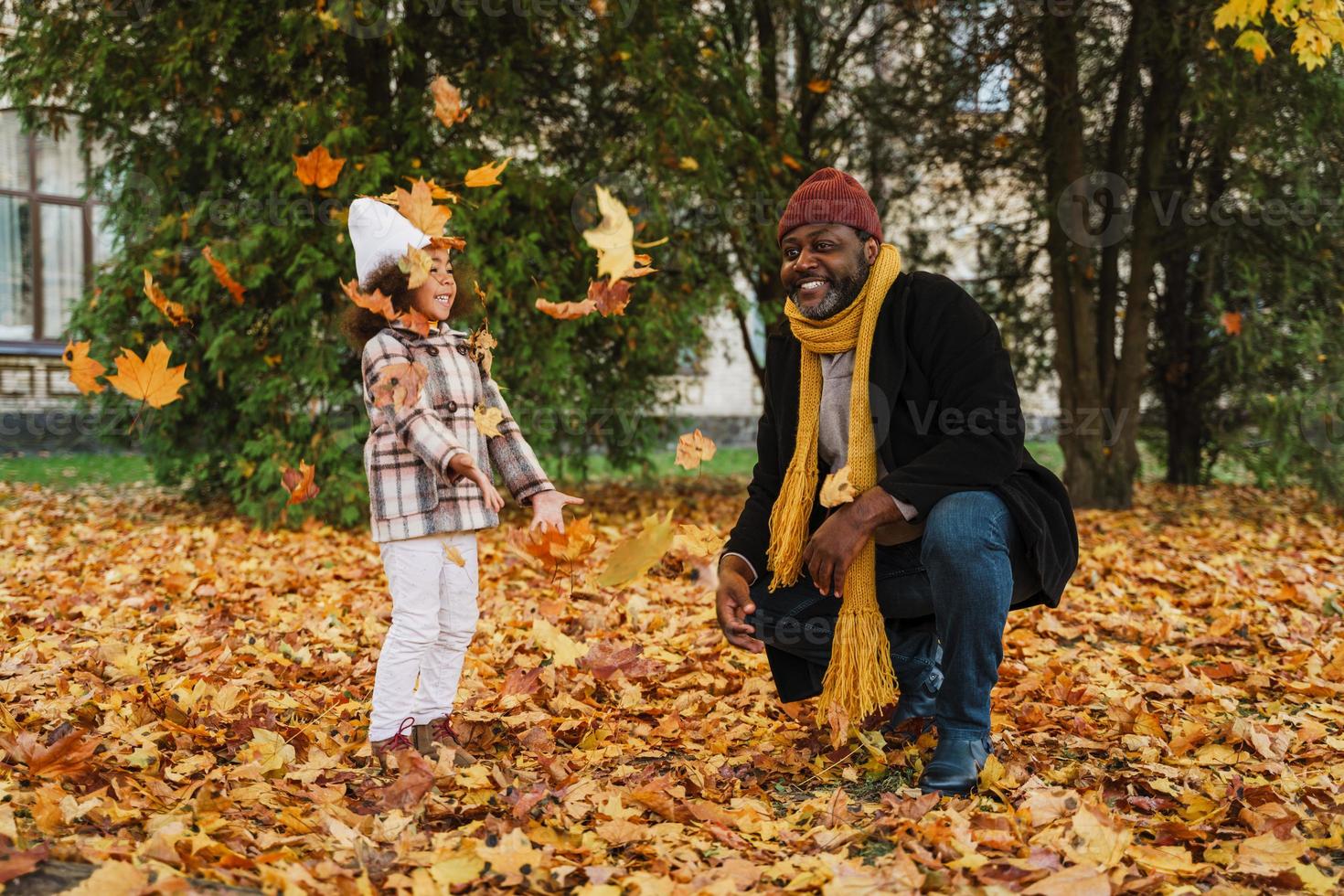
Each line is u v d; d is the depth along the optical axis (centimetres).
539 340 771
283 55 717
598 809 241
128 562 612
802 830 237
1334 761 285
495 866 203
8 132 1371
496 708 329
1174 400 1092
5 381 1334
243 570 591
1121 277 1027
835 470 284
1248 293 889
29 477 1095
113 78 742
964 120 978
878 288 275
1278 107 826
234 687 329
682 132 771
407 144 740
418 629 271
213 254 710
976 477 259
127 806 231
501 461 293
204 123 735
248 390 771
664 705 343
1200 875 209
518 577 568
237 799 243
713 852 225
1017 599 281
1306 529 822
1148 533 784
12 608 480
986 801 246
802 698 301
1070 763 287
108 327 788
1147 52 873
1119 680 376
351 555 655
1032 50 910
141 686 341
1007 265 1074
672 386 941
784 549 277
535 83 846
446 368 281
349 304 726
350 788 260
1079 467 934
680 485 1094
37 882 185
